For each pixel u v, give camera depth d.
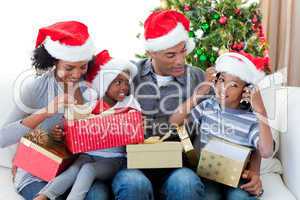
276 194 1.42
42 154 1.32
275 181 1.52
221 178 1.35
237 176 1.32
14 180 1.43
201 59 1.63
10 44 2.04
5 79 1.58
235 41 1.63
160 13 1.42
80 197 1.26
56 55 1.33
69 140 1.32
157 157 1.28
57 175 1.32
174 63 1.42
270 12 2.22
